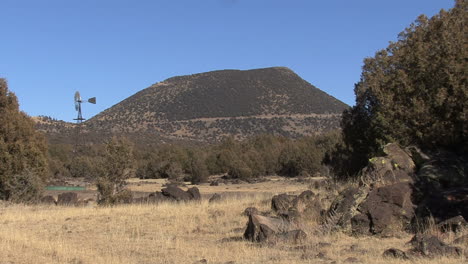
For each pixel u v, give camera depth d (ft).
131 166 84.02
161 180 252.01
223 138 497.46
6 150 92.68
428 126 50.72
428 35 57.36
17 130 97.66
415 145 50.03
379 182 40.19
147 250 34.24
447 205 36.24
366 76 67.00
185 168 253.03
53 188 169.48
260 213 50.65
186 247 34.94
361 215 37.24
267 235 35.73
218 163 273.33
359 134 68.08
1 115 97.60
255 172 254.68
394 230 36.17
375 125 60.29
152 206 64.39
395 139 52.70
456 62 49.52
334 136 255.50
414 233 35.60
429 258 26.94
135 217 53.83
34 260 30.45
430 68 51.26
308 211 44.78
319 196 52.85
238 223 46.91
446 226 33.47
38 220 54.49
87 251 33.65
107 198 79.25
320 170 239.30
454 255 27.22
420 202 38.17
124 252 33.55
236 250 32.65
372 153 61.82
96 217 55.67
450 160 42.83
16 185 88.84
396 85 55.26
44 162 99.40
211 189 165.89
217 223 47.52
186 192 78.79
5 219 55.67
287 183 182.80
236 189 157.99
